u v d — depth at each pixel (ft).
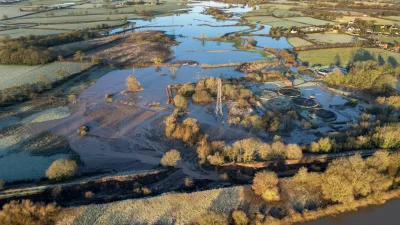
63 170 298.76
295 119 429.38
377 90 518.37
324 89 539.70
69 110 461.78
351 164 288.71
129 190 296.10
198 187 299.99
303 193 286.25
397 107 446.60
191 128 393.50
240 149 336.49
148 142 381.40
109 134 398.83
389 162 303.07
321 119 427.33
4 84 540.11
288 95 506.89
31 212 249.55
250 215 263.29
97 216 260.83
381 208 274.98
